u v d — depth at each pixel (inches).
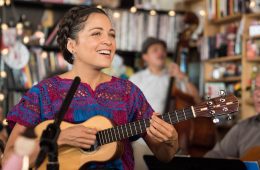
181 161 108.8
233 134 149.6
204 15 208.7
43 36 195.2
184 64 201.0
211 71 206.2
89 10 88.3
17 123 86.4
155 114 85.4
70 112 85.7
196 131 170.7
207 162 106.6
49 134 72.7
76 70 88.6
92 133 84.2
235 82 198.5
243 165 103.6
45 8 202.5
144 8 209.5
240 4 189.9
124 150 88.1
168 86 191.6
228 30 199.9
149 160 112.0
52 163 71.4
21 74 191.8
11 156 72.7
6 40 190.7
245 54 185.5
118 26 203.3
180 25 211.8
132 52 206.5
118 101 87.8
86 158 85.9
